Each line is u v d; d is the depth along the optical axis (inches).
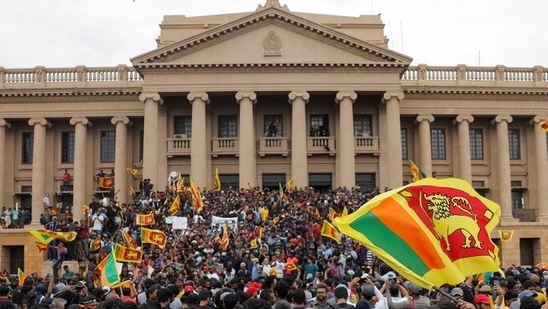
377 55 2373.3
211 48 2373.3
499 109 2591.0
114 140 2603.3
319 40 2381.9
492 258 506.3
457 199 520.4
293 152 2359.7
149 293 633.0
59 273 1466.5
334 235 1343.5
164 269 1124.5
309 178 2472.9
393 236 499.5
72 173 2588.6
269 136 2476.6
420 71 2566.4
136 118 2559.1
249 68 2369.6
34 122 2544.3
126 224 1850.4
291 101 2383.1
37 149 2539.4
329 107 2522.1
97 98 2539.4
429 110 2561.5
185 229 1728.6
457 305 446.6
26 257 2283.5
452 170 2620.6
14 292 671.1
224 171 2470.5
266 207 1902.1
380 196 516.7
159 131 2449.6
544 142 2618.1
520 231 2471.7
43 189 2539.4
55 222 1720.0
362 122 2524.6
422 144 2544.3
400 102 2539.4
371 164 2486.5
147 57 2349.9
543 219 2541.8
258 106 2519.7
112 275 799.7
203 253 1434.5
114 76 2561.5
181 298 626.2
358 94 2434.8
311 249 1470.2
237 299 524.7
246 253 1360.7
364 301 507.2
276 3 2406.5
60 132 2613.2
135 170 2463.1
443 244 504.7
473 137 2664.9
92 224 1838.1
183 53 2365.9
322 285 569.9
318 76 2385.6
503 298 641.6
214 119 2518.5
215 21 2591.0
